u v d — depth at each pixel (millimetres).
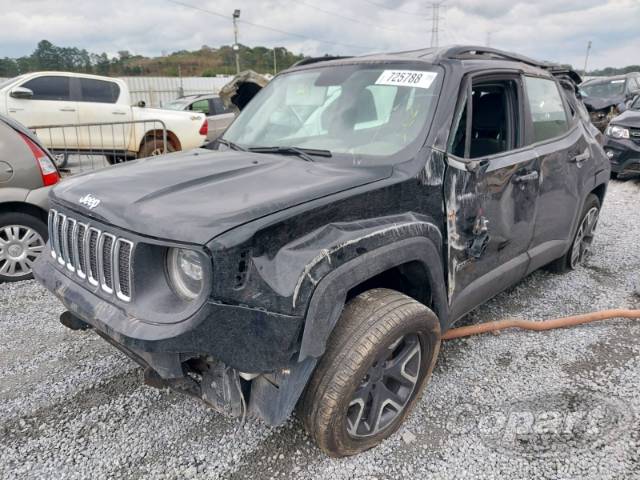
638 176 9359
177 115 9883
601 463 2434
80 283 2375
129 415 2809
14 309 4086
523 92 3467
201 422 2748
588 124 4633
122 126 9164
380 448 2545
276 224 1973
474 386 3053
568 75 4480
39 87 8492
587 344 3520
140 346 1931
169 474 2395
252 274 1909
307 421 2248
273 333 1942
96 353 3436
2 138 4426
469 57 3215
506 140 3391
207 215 1978
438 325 2578
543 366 3260
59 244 2574
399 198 2457
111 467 2438
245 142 3385
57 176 4785
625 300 4215
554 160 3676
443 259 2727
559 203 3869
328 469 2414
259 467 2434
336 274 2064
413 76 3006
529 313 4004
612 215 7035
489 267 3189
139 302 2047
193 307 1910
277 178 2434
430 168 2609
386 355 2375
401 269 2629
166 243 1952
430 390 3010
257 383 2148
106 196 2318
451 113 2799
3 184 4426
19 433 2664
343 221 2223
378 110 2986
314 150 2875
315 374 2211
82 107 8750
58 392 3008
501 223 3162
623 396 2939
